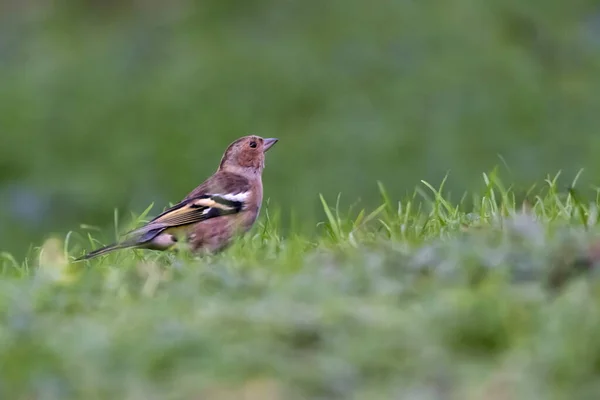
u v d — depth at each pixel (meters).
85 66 24.20
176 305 6.35
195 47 24.17
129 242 8.75
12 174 20.88
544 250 6.73
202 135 21.53
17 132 21.91
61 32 26.34
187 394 5.28
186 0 26.20
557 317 5.50
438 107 21.75
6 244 19.02
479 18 24.50
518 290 6.11
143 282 7.18
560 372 5.15
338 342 5.62
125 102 22.61
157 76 23.47
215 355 5.54
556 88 22.56
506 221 7.81
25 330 6.16
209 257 8.13
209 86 22.53
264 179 19.89
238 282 6.71
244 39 24.25
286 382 5.30
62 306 6.75
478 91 22.00
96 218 19.70
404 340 5.56
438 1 25.00
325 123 21.39
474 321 5.62
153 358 5.58
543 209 8.33
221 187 9.19
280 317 5.91
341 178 19.78
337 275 6.75
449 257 6.79
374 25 24.03
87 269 7.96
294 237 8.30
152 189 20.34
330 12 24.59
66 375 5.56
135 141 21.53
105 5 26.97
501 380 5.18
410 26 23.97
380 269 6.77
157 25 25.55
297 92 22.25
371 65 22.89
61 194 19.97
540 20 24.78
